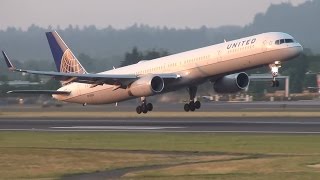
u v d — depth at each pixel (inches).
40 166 5162.4
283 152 5698.8
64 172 4899.1
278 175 4443.9
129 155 5679.1
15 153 5816.9
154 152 5851.4
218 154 5674.2
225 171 4680.1
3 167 5118.1
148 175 4633.4
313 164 4862.2
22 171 4943.4
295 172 4537.4
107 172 4886.8
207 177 4453.7
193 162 5226.4
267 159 5152.6
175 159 5428.2
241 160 5177.2
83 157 5575.8
